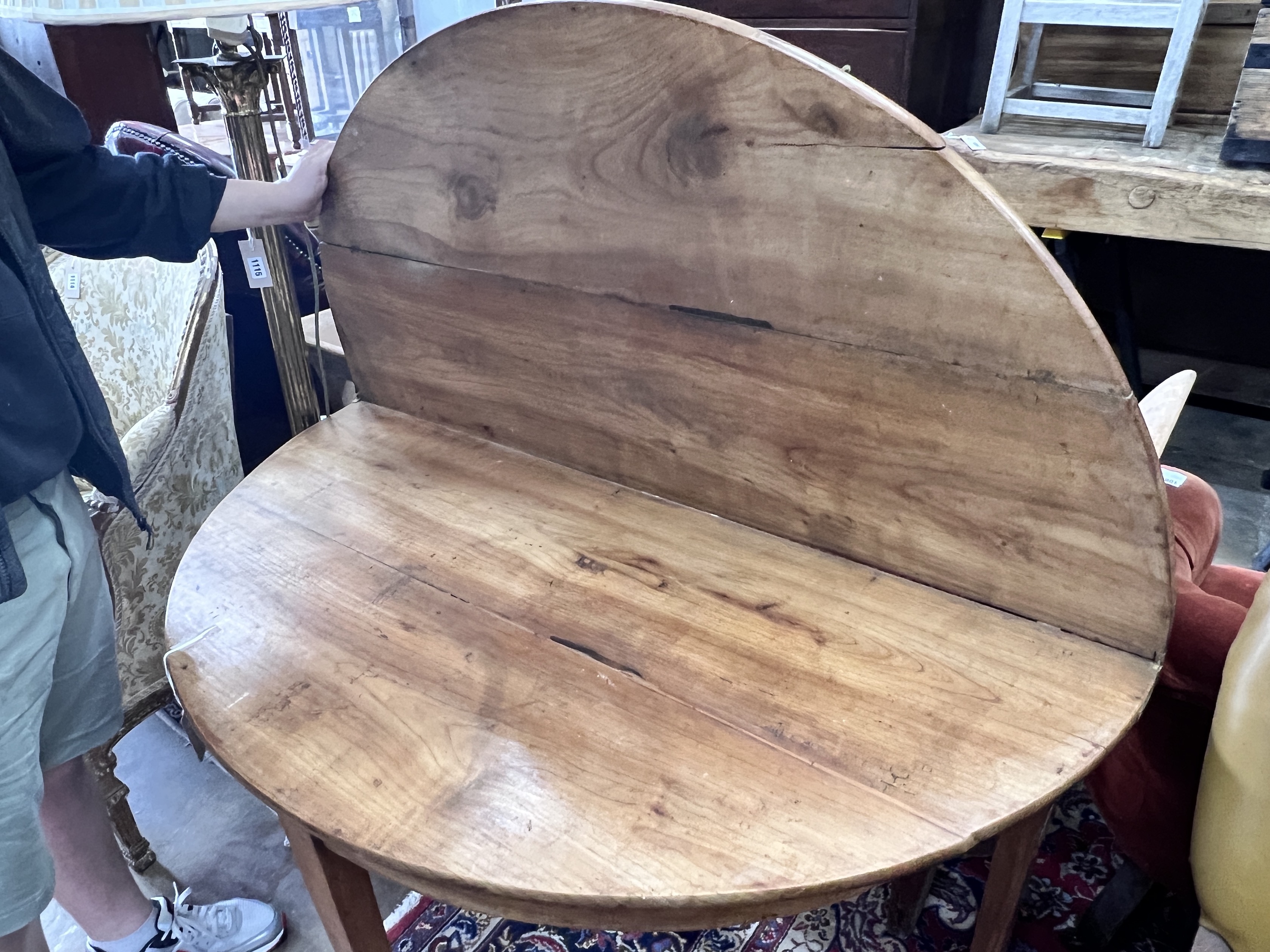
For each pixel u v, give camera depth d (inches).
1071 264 76.1
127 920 45.6
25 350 30.7
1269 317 93.7
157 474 51.0
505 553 35.0
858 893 23.8
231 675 29.9
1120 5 60.2
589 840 23.9
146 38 85.5
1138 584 27.7
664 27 29.1
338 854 26.5
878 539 32.6
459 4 100.6
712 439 35.0
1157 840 41.2
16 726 32.6
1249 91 55.8
